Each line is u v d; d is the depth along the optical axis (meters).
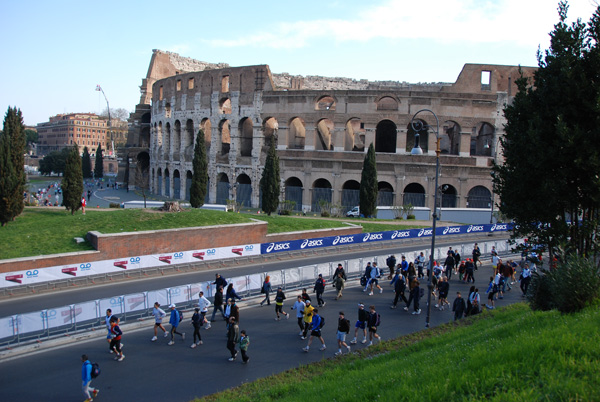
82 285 35.75
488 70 74.56
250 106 83.25
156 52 123.88
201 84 91.31
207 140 96.56
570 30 24.12
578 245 25.33
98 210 60.66
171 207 50.91
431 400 13.16
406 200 74.56
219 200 89.25
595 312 18.02
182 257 40.94
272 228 51.41
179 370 22.00
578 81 23.53
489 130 83.38
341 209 74.25
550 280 21.61
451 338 22.41
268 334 26.84
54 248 39.34
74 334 26.00
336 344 25.39
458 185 73.12
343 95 76.62
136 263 38.75
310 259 45.72
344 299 33.81
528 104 25.75
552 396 11.79
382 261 42.06
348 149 82.25
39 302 31.56
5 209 45.50
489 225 61.25
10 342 24.53
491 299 31.81
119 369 22.06
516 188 26.08
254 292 33.97
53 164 160.25
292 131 86.31
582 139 22.73
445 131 92.31
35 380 20.84
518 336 17.12
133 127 129.00
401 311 31.27
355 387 15.95
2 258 36.25
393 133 84.44
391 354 21.69
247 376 21.34
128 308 28.31
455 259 41.34
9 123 49.31
